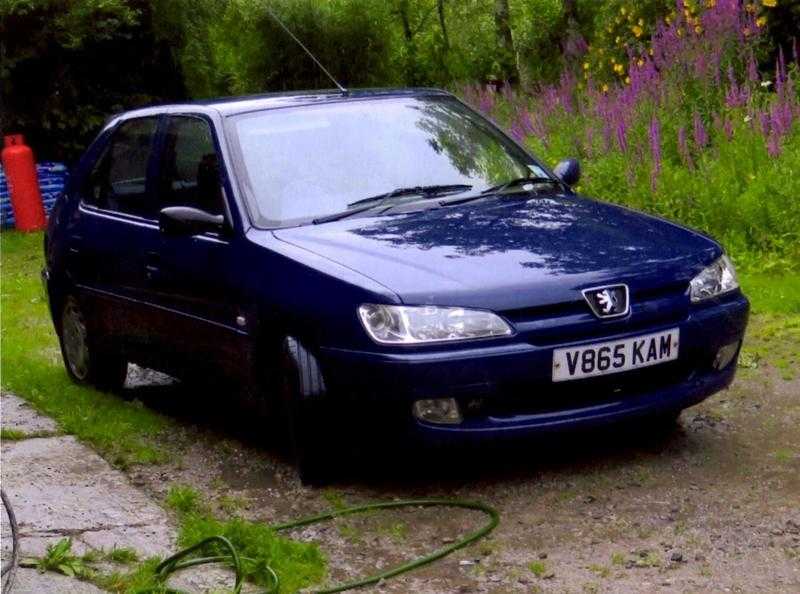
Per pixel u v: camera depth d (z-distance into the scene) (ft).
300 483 19.29
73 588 14.93
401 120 22.12
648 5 51.39
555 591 14.94
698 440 20.24
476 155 22.04
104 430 22.30
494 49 75.92
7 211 56.44
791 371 23.88
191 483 19.86
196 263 20.86
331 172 20.83
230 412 23.93
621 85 49.85
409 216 20.18
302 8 73.97
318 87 75.10
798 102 38.37
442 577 15.60
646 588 14.84
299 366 18.43
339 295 18.02
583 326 17.76
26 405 24.44
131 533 17.06
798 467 18.75
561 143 41.65
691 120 38.32
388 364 17.39
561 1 72.54
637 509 17.42
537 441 20.35
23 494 18.78
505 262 18.24
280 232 19.75
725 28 40.47
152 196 22.93
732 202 33.35
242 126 21.42
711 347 18.89
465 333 17.38
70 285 25.40
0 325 34.58
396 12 85.46
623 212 20.94
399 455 20.21
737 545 15.98
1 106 59.57
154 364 23.11
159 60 63.62
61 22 58.13
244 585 15.37
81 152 61.82
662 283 18.49
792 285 29.76
